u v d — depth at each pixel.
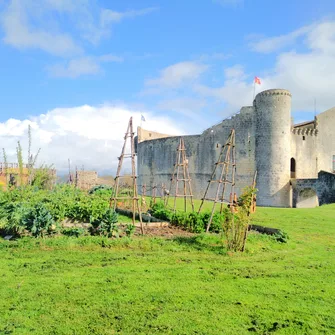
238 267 9.65
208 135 46.50
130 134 15.69
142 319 6.32
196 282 8.30
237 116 42.75
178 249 11.46
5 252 10.70
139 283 8.12
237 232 11.57
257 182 40.09
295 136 42.75
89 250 11.12
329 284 8.42
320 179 36.44
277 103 39.50
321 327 6.21
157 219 18.45
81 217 16.30
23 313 6.47
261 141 40.00
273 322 6.34
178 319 6.34
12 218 13.02
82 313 6.52
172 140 51.47
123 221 18.06
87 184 48.12
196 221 14.94
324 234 15.11
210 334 5.85
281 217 19.80
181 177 49.25
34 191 20.89
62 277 8.45
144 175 56.69
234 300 7.29
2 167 30.67
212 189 45.41
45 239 12.05
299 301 7.34
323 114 45.12
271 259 10.69
